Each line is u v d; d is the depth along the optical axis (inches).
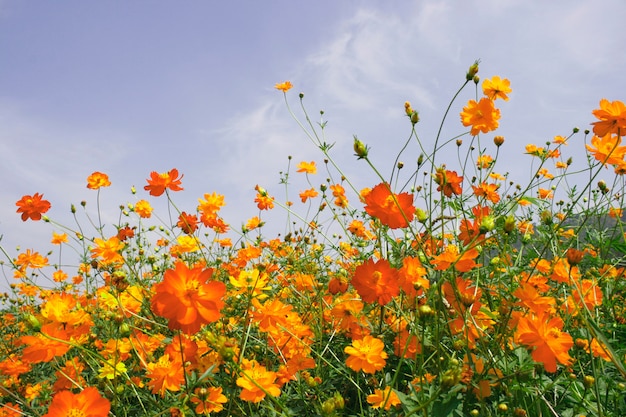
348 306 34.6
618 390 28.7
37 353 29.0
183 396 31.4
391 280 29.5
